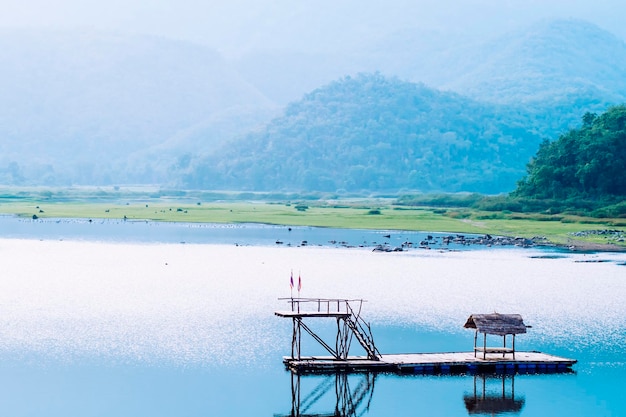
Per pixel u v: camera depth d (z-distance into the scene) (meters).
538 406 64.75
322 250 174.38
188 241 198.00
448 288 117.44
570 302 106.56
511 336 87.06
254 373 72.50
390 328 90.00
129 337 84.69
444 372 73.56
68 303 103.44
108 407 63.44
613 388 69.06
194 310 98.94
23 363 74.94
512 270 139.25
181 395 66.00
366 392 67.50
